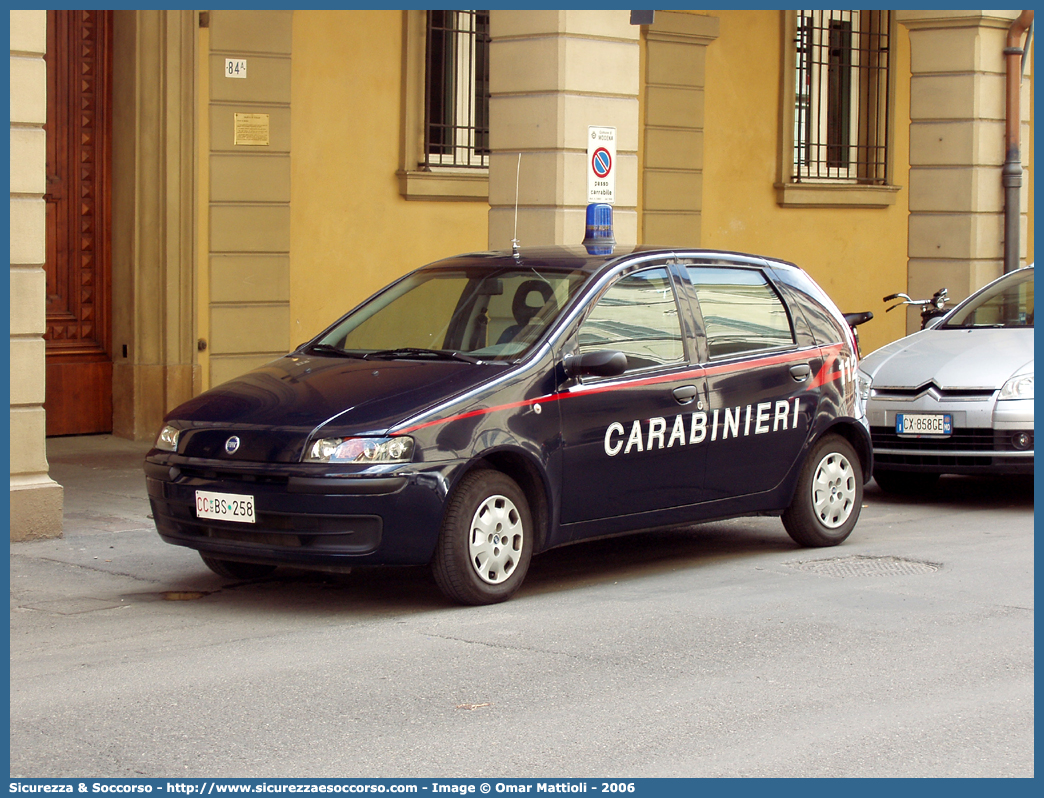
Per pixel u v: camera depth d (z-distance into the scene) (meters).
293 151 16.56
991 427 11.95
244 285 16.22
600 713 6.36
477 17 18.12
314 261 16.86
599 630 7.90
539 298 9.09
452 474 8.10
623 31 14.23
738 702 6.54
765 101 21.23
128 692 6.70
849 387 10.55
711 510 9.61
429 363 8.77
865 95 22.62
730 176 20.94
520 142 14.18
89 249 15.73
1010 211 18.81
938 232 18.91
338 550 7.91
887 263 22.97
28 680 6.91
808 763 5.71
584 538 8.92
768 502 10.00
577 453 8.74
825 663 7.21
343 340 9.57
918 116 18.94
